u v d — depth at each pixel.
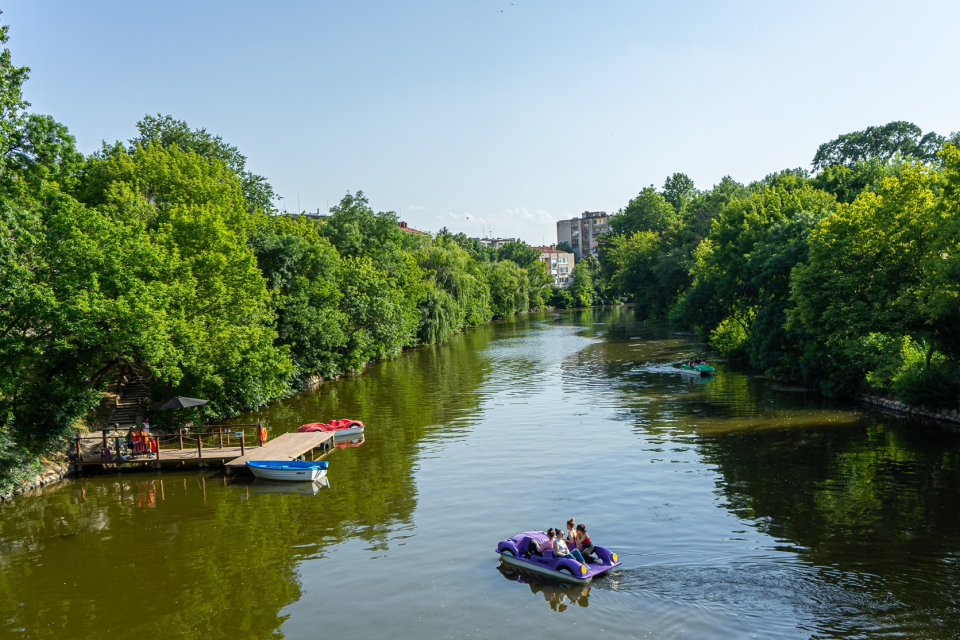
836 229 37.28
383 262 79.00
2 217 23.53
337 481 26.78
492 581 16.91
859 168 67.81
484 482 25.42
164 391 35.75
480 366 63.19
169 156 48.22
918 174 34.28
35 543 20.95
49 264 26.56
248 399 36.25
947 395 32.75
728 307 66.62
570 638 13.84
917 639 12.84
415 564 18.19
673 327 97.25
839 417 34.75
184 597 16.80
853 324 35.03
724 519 20.33
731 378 49.66
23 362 26.56
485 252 176.50
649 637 13.63
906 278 35.28
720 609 14.57
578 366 59.75
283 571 18.16
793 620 13.91
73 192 43.78
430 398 46.12
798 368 45.31
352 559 18.75
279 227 65.31
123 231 29.34
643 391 45.06
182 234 37.19
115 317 27.17
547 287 186.12
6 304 24.94
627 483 24.45
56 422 28.30
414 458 29.73
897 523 19.39
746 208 67.88
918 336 34.72
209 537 21.02
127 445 29.94
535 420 36.75
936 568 16.14
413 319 78.38
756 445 29.44
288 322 50.41
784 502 21.73
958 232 29.03
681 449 29.12
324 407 43.97
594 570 16.47
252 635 14.74
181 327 31.84
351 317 60.94
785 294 49.59
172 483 27.53
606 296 191.12
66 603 16.73
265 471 27.50
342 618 15.31
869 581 15.59
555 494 23.53
